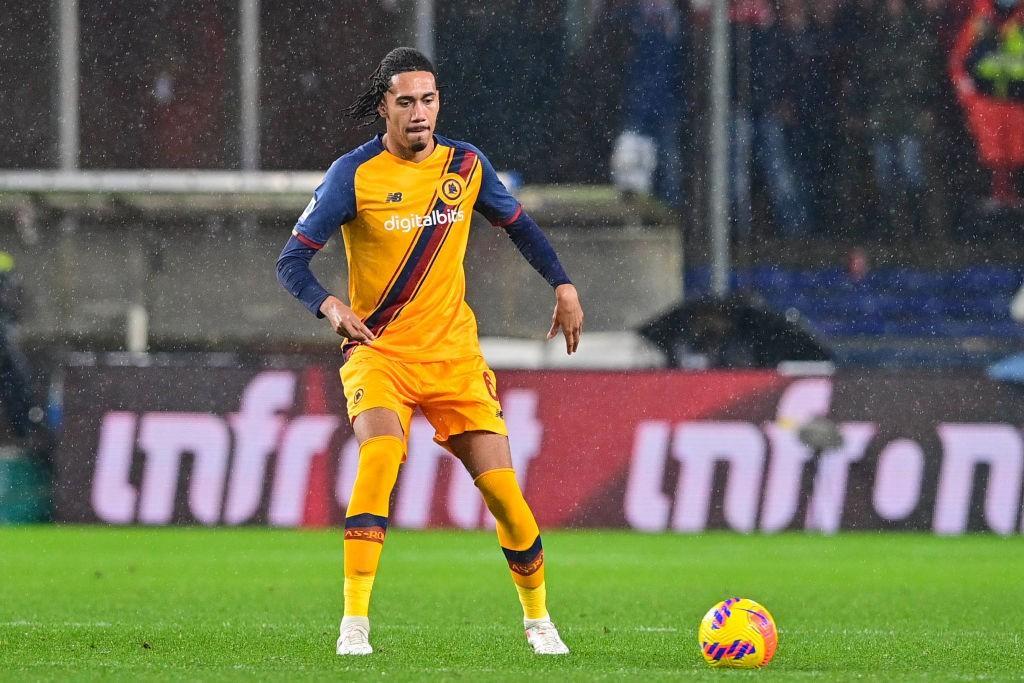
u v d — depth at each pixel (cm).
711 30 6762
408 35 6231
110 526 4591
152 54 6209
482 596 2847
